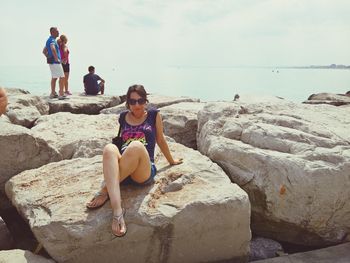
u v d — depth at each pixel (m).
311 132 4.55
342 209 3.83
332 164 3.86
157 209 3.13
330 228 3.90
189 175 3.65
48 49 9.53
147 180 3.38
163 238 3.12
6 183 4.04
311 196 3.76
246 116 5.40
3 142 4.33
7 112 6.73
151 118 3.60
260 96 8.63
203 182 3.60
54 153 4.72
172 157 3.97
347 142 4.25
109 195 2.99
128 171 3.19
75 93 11.55
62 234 2.95
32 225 3.12
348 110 5.93
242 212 3.29
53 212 3.15
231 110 5.52
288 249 4.04
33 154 4.55
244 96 8.67
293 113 5.52
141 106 3.43
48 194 3.48
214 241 3.29
